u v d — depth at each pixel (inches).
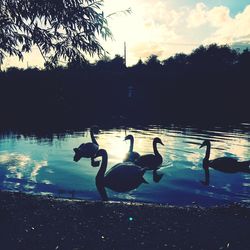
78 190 448.1
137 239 251.9
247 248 240.7
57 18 325.7
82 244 242.2
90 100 2183.8
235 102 2274.9
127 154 662.5
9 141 875.4
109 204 335.0
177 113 1710.1
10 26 327.6
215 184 484.1
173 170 569.6
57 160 637.3
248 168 583.8
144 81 2827.3
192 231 269.0
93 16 337.1
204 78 2748.5
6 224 275.3
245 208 329.1
